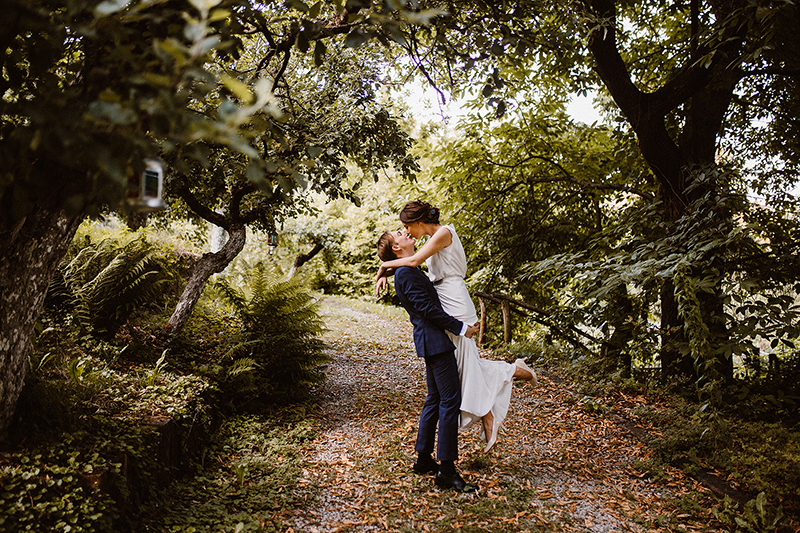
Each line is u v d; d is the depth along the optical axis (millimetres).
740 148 8578
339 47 5035
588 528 2896
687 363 6195
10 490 2123
